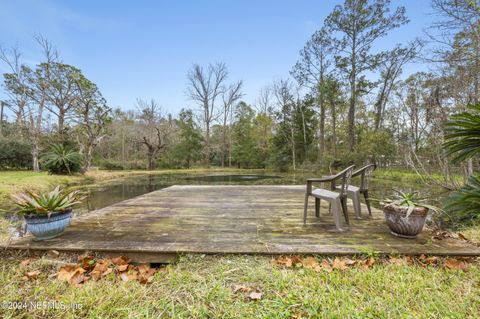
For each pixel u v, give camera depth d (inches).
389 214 70.4
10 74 408.8
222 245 63.7
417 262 56.7
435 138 150.8
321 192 86.5
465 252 57.8
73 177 323.9
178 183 307.4
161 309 40.7
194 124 673.0
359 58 420.8
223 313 39.5
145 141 604.1
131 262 60.5
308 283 47.7
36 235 65.3
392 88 421.4
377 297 42.9
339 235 71.9
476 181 82.9
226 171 569.0
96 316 38.8
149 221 88.3
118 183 311.6
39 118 427.8
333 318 37.6
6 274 52.7
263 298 43.4
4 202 165.0
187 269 54.2
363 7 395.5
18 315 39.6
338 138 577.6
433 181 141.9
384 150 360.2
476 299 41.8
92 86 442.9
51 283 49.1
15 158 428.8
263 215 98.0
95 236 70.4
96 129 455.5
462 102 140.3
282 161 560.4
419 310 39.5
